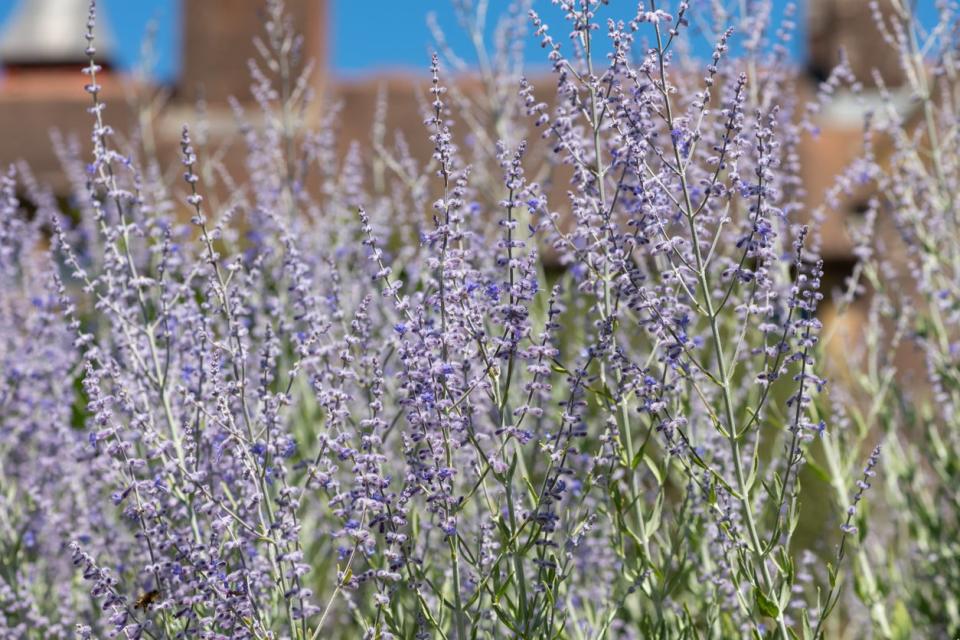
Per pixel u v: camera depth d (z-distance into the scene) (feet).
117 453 17.53
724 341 25.88
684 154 20.86
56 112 42.04
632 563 19.99
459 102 28.91
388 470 21.11
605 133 23.49
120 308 19.49
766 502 21.34
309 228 27.73
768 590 16.55
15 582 21.33
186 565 16.94
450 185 27.09
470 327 16.34
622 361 17.29
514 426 16.35
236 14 41.11
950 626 23.84
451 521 16.05
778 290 22.49
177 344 20.48
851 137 38.99
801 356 16.53
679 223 19.07
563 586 19.10
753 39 24.50
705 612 20.34
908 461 25.30
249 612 16.22
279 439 16.60
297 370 16.93
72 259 19.26
